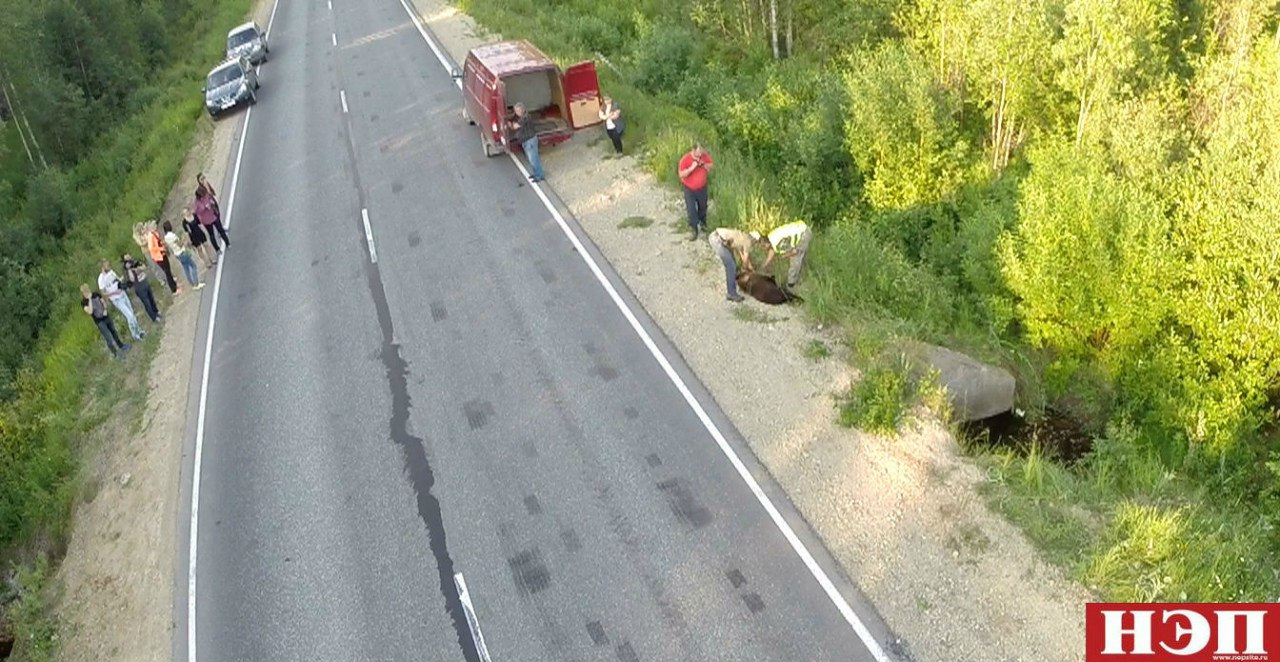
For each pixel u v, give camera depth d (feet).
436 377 46.24
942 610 30.22
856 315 45.50
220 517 40.27
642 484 37.24
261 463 42.88
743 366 43.24
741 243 47.44
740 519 34.86
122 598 37.70
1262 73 61.52
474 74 70.44
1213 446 43.19
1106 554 30.58
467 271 55.52
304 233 64.90
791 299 47.88
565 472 38.58
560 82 66.39
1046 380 47.70
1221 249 46.39
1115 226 47.83
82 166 105.29
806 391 41.04
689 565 33.27
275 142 84.99
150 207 76.54
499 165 69.62
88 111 116.16
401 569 35.45
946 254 59.26
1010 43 68.90
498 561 34.91
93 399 52.75
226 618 35.24
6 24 107.24
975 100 75.51
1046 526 32.45
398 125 82.48
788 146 72.13
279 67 113.50
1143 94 67.31
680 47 90.38
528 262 55.26
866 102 66.59
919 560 32.12
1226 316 45.78
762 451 38.04
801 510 34.88
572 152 69.51
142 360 54.70
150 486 43.45
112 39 132.98
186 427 46.96
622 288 50.98
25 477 46.75
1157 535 31.30
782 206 58.23
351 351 49.88
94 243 78.13
